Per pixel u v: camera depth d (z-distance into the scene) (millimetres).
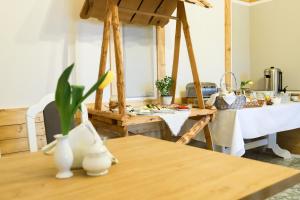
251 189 735
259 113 2707
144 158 1065
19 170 964
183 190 736
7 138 2252
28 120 1561
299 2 3863
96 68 2754
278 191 790
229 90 3076
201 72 3674
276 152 3459
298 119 3160
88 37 2699
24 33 2357
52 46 2500
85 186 785
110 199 688
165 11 2783
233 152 2477
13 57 2312
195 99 3074
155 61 3191
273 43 4203
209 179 815
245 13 4406
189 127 2820
